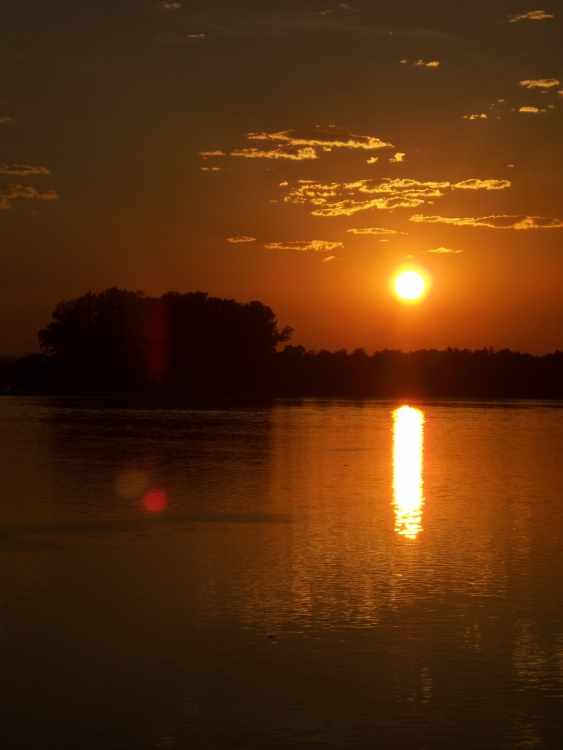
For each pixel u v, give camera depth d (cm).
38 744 1630
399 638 2167
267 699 1817
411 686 1883
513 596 2534
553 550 3159
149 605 2420
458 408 17925
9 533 3425
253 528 3559
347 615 2345
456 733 1683
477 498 4500
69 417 12338
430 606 2433
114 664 1989
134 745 1627
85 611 2364
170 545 3203
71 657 2030
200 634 2186
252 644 2119
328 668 1977
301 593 2552
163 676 1928
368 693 1848
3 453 6831
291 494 4553
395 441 8538
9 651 2066
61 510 3975
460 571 2825
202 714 1750
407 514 3944
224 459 6469
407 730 1689
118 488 4734
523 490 4850
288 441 8338
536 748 1627
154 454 6831
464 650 2091
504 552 3119
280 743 1639
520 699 1825
